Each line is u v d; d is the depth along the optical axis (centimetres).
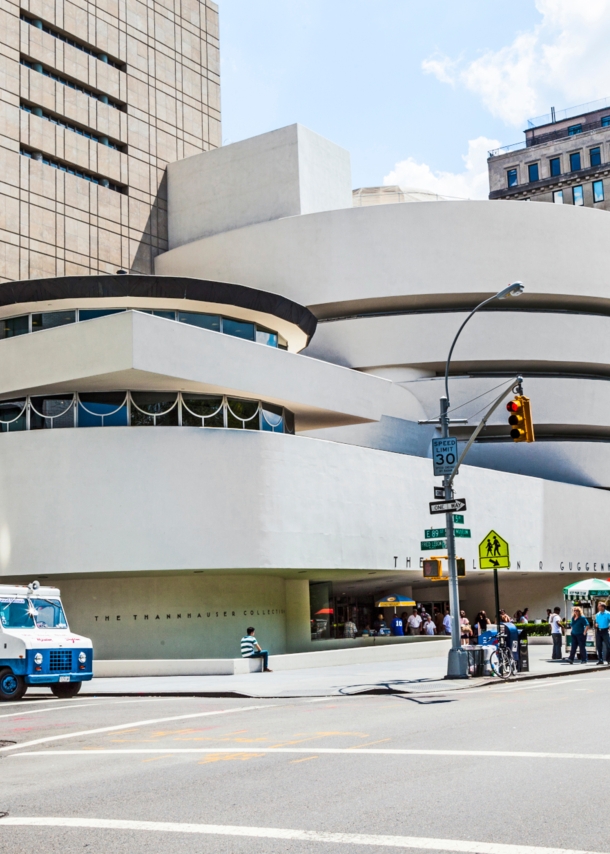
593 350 5394
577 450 5406
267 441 3441
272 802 901
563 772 999
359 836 749
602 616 3097
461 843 717
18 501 3238
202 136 6203
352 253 5072
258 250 5175
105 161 5434
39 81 5088
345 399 3825
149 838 772
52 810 909
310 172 5438
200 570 3312
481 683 2380
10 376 3244
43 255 4941
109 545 3183
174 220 5781
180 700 2177
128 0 5788
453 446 2569
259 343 3534
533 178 10381
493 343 5162
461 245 5153
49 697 2342
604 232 5562
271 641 3778
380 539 3934
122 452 3231
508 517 4816
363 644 4381
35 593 2292
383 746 1240
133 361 2978
